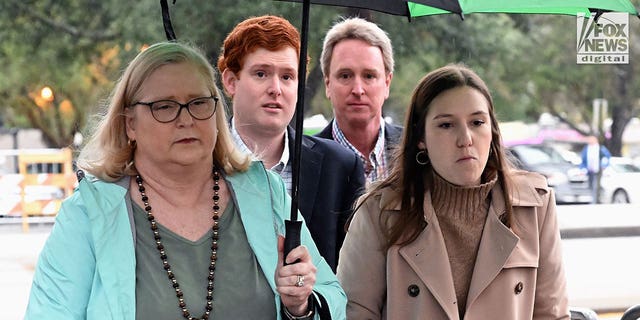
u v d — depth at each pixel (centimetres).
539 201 426
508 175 423
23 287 1505
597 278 1562
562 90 3688
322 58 612
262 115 514
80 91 3173
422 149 421
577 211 2331
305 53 381
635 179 3014
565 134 4253
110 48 2389
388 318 418
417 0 423
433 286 409
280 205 387
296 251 363
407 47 2219
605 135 3981
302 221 394
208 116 366
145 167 371
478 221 419
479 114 409
